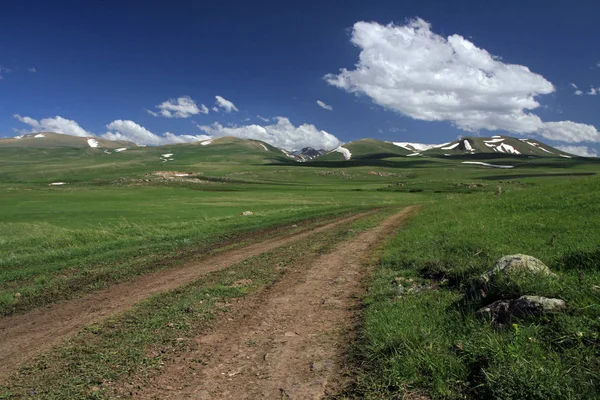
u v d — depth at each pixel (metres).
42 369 6.27
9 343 7.92
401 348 5.55
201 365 5.98
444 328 6.08
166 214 44.22
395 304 7.77
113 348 6.92
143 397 5.09
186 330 7.59
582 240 9.80
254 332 7.30
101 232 25.25
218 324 7.85
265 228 27.34
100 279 13.52
